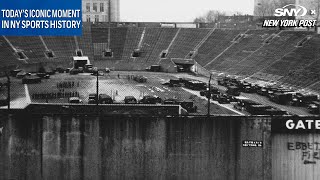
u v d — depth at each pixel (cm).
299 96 7444
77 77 10775
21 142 3891
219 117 3816
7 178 3912
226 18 17238
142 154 3853
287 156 3916
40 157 3891
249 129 3806
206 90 8094
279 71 9931
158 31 14725
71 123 3859
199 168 3841
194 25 15388
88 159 3875
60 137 3872
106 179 3875
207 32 14200
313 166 3916
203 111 6481
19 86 8750
